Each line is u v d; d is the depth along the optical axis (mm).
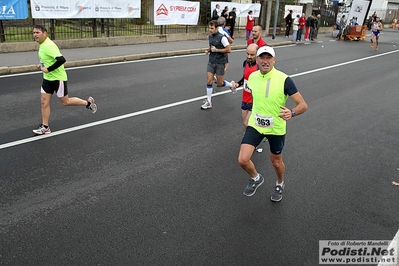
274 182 4875
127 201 4266
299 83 10922
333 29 30516
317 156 5785
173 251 3449
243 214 4109
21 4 12289
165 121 7012
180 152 5691
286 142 6320
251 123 4082
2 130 6125
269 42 20828
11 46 12227
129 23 16391
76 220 3861
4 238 3533
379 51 19734
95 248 3443
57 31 13914
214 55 7641
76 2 13656
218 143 6113
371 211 4285
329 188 4785
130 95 8594
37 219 3852
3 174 4727
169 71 11531
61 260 3270
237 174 5055
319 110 8289
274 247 3580
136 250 3441
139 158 5406
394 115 8164
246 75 5438
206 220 3963
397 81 11859
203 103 8289
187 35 18328
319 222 4023
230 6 20203
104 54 13117
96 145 5762
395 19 43781
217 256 3414
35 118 6762
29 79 9570
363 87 10781
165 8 16922
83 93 8547
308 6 27281
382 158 5824
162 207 4172
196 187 4660
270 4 23469
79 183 4617
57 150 5508
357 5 26406
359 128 7199
